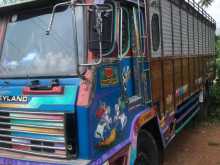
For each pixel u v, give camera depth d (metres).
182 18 7.53
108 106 3.96
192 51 8.70
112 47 4.09
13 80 4.13
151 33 5.29
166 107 6.02
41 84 3.88
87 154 3.61
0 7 4.27
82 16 3.82
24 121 3.85
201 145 8.24
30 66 4.14
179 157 7.38
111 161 3.96
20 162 3.78
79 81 3.71
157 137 5.44
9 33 4.43
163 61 5.88
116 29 4.19
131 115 4.56
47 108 3.69
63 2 4.01
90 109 3.60
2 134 4.01
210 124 10.42
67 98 3.64
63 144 3.64
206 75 11.03
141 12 5.03
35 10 4.26
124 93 4.36
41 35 4.16
